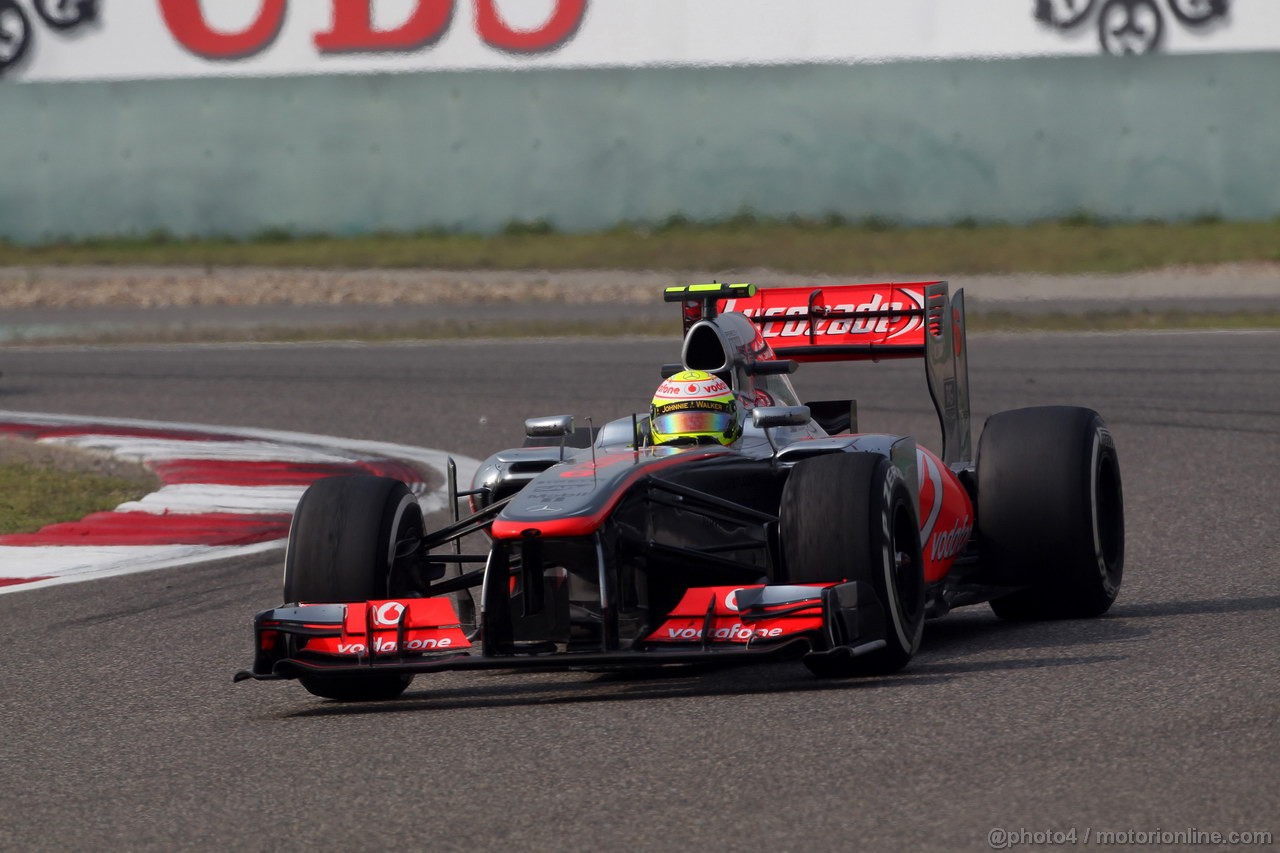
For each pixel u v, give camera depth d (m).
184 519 38.00
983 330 78.06
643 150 124.69
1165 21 119.38
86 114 131.00
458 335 81.62
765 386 25.34
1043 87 120.00
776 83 122.06
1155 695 18.91
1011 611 26.20
